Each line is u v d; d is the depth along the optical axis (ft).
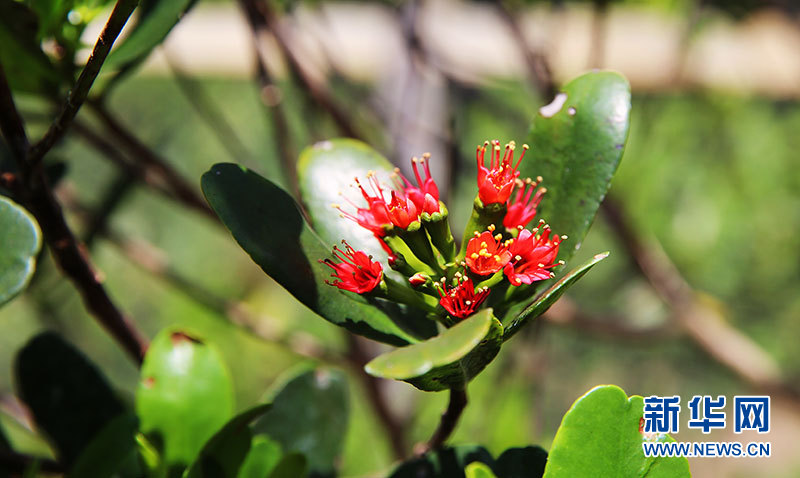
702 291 3.14
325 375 1.45
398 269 1.27
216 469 1.31
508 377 2.10
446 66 2.19
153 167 1.66
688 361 3.56
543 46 1.98
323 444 1.44
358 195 1.35
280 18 1.93
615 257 3.14
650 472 1.22
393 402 2.03
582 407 1.21
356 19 2.72
